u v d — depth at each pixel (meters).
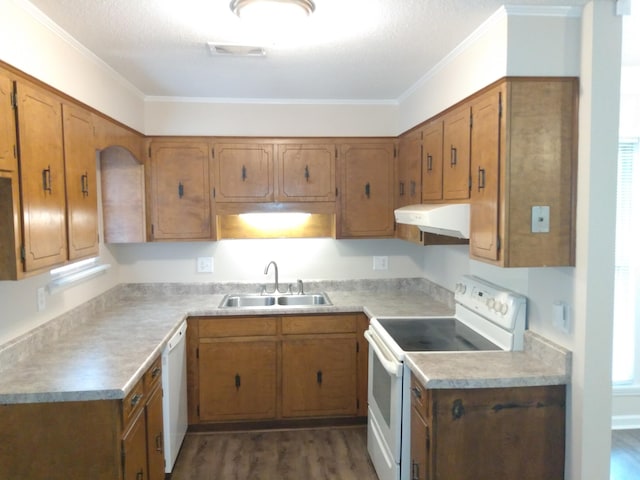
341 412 3.27
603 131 1.81
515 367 1.98
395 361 2.17
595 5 1.79
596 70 1.80
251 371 3.18
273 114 3.50
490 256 1.99
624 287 3.31
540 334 2.10
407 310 3.08
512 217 1.89
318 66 2.64
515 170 1.88
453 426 1.87
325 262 3.78
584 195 1.83
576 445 1.87
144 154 3.30
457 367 1.98
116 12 1.89
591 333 1.82
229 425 3.23
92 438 1.80
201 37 2.17
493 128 1.96
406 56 2.47
